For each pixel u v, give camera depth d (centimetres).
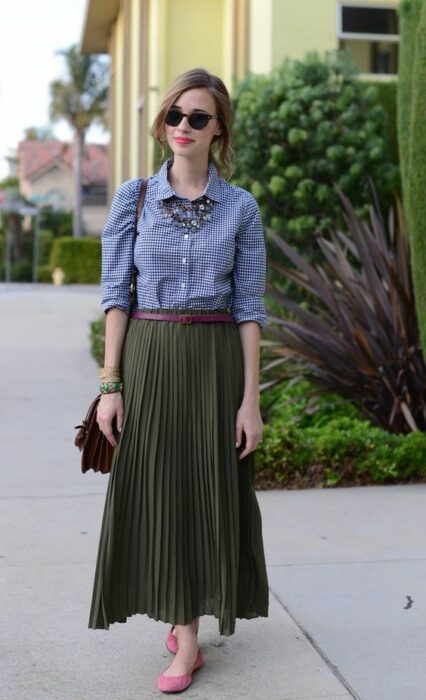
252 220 331
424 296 605
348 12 1119
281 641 361
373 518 522
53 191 6662
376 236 720
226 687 325
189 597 321
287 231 909
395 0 1127
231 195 329
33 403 880
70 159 6800
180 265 320
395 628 374
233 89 986
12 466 642
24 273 3900
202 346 321
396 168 920
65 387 973
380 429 650
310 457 590
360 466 593
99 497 564
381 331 664
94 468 341
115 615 322
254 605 337
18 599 401
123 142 2066
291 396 745
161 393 320
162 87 1487
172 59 1488
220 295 324
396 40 1134
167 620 320
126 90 2038
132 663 342
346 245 750
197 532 323
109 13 2342
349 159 905
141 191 328
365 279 700
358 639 363
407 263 691
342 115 912
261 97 925
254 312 331
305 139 900
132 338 326
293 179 908
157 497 320
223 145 339
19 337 1440
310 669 338
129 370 324
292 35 1106
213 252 320
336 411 710
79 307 2103
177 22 1481
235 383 327
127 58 2020
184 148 320
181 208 321
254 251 331
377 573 434
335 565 445
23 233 4128
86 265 3603
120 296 328
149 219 321
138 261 323
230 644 359
